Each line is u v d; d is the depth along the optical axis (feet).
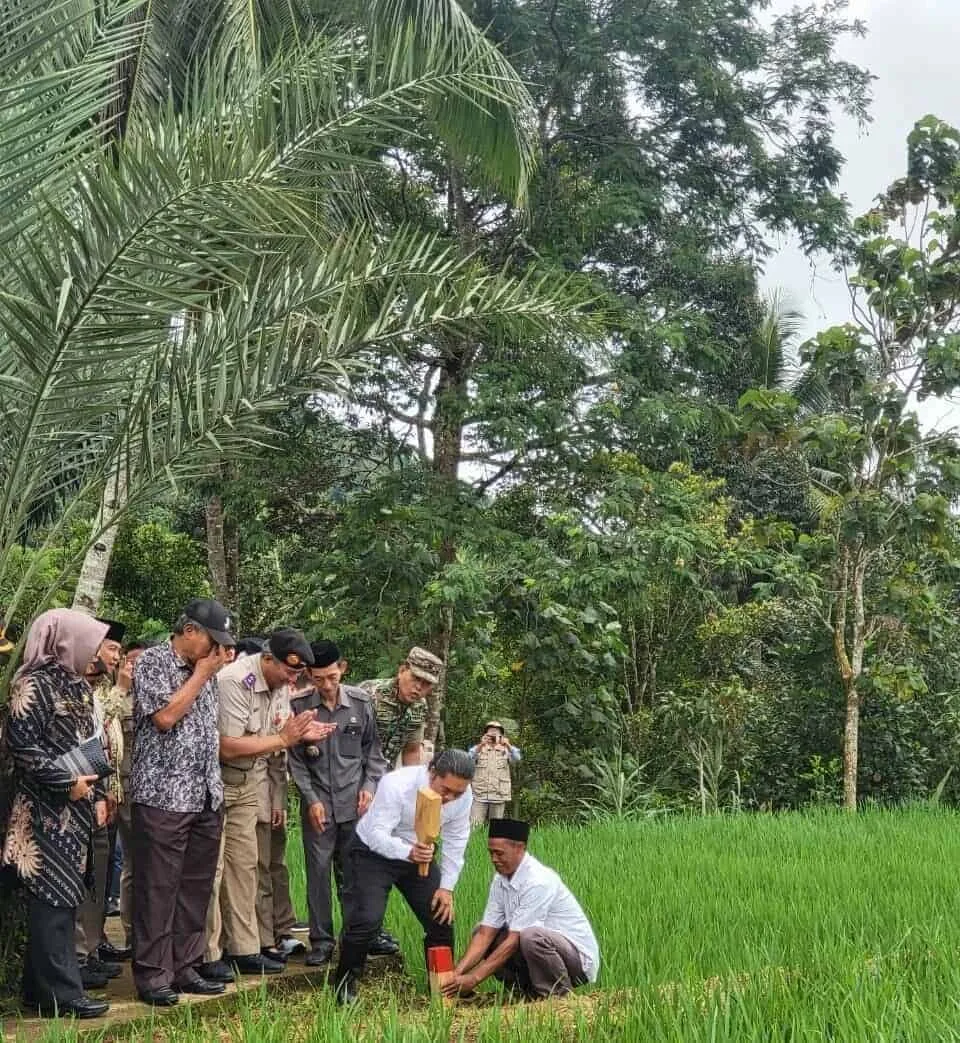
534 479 63.93
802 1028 18.61
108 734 25.82
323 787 27.02
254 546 60.08
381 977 26.86
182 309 23.70
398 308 24.72
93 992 23.65
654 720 68.95
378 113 27.12
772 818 54.95
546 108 64.44
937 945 25.14
